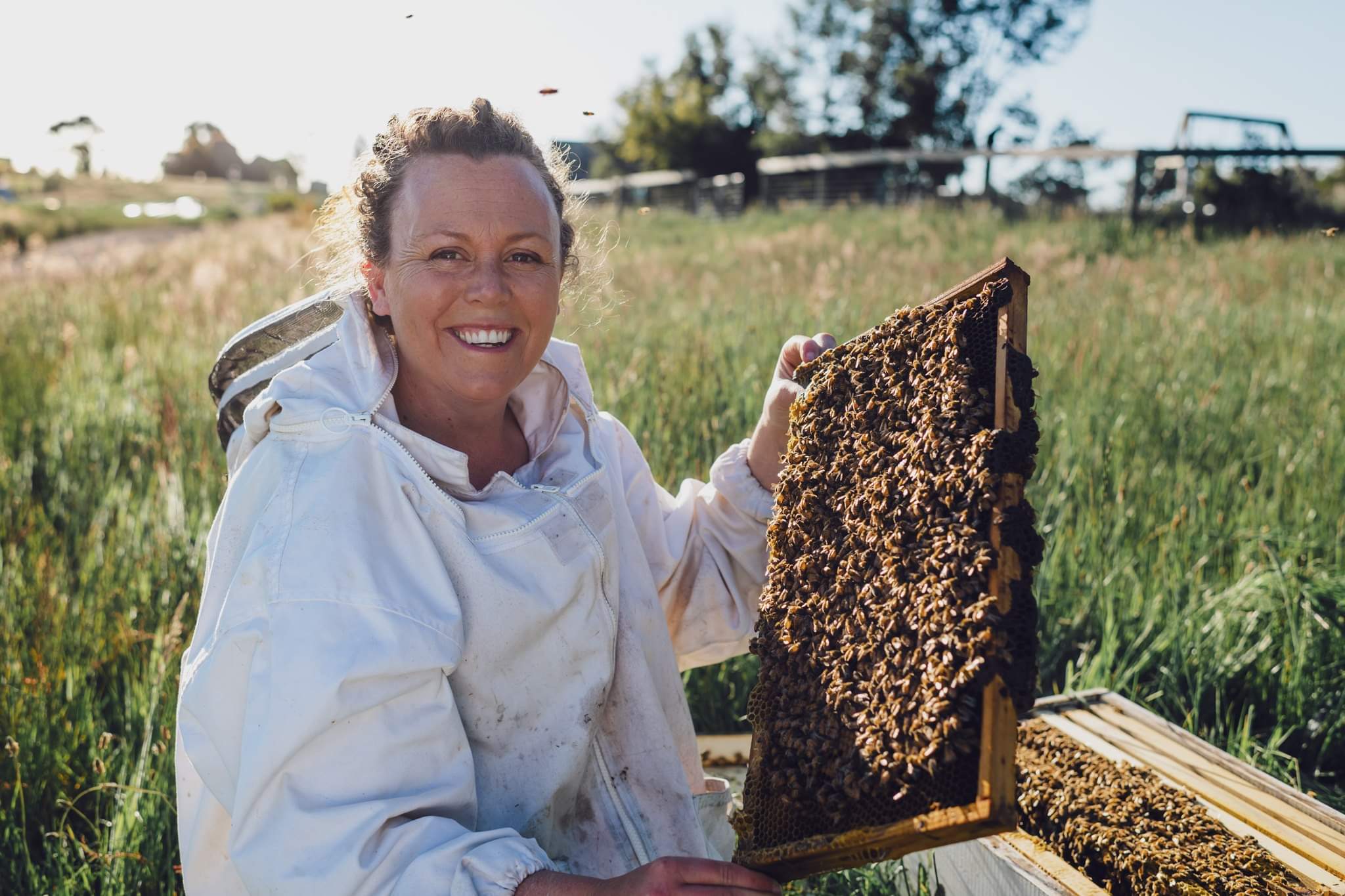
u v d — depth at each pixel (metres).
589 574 1.77
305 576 1.50
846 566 1.60
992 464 1.38
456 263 1.67
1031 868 2.26
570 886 1.43
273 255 16.38
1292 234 14.19
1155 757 2.62
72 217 34.34
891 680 1.43
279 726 1.43
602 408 5.07
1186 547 4.12
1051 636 3.77
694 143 45.97
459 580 1.64
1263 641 3.57
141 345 9.12
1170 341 7.19
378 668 1.47
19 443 6.20
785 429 2.04
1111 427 5.22
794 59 46.94
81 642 3.54
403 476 1.63
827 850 1.44
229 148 97.56
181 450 5.41
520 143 1.74
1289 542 4.07
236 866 1.45
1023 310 1.47
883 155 29.47
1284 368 6.53
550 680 1.73
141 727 3.15
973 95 45.19
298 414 1.64
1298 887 2.06
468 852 1.43
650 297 10.09
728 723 3.49
